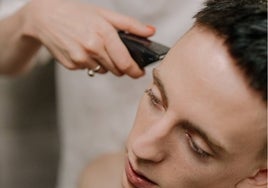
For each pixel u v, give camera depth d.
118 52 0.62
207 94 0.45
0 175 1.26
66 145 1.06
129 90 0.90
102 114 0.96
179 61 0.47
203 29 0.47
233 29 0.45
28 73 1.12
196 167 0.49
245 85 0.44
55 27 0.68
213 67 0.45
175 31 0.85
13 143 1.24
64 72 0.98
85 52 0.65
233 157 0.47
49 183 1.30
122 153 0.80
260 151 0.47
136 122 0.53
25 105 1.21
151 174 0.51
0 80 1.18
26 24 0.73
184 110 0.47
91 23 0.65
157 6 0.84
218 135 0.46
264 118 0.45
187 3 0.83
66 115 1.03
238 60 0.44
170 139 0.48
